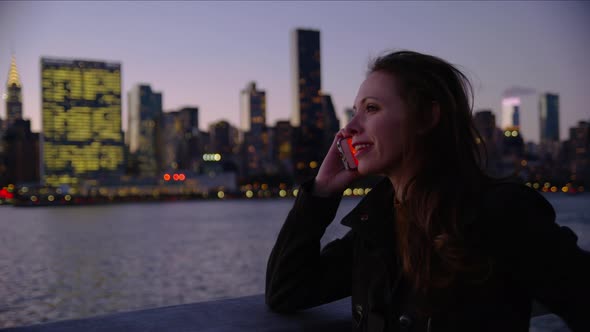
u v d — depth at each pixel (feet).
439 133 3.81
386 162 3.94
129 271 181.47
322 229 5.37
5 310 114.11
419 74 3.82
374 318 4.07
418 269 3.66
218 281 158.61
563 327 7.73
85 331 5.64
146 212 611.06
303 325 5.82
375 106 3.96
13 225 426.92
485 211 3.48
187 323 5.89
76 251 243.40
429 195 3.67
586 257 3.26
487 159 3.90
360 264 4.41
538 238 3.30
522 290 3.56
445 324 3.58
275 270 5.68
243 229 354.74
